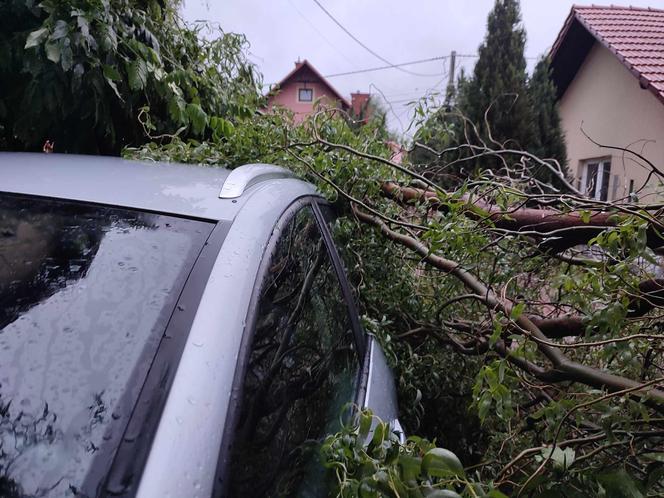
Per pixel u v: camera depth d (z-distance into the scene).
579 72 11.49
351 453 1.19
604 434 1.70
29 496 0.79
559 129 10.76
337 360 1.65
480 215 2.24
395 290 2.82
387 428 1.24
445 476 1.17
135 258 1.14
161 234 1.20
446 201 2.38
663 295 1.84
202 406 0.87
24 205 1.33
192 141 3.17
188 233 1.20
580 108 11.45
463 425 2.91
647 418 1.54
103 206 1.30
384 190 2.98
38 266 1.16
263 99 4.47
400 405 2.61
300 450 1.16
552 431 1.62
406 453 1.24
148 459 0.80
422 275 3.05
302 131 3.10
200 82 3.90
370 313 2.82
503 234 2.28
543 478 1.54
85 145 3.40
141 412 0.87
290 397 1.17
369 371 1.98
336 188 2.59
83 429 0.86
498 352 2.24
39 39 2.61
